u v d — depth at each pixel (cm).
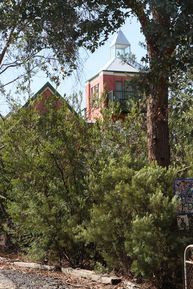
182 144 1252
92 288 825
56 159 1056
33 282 870
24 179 1088
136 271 779
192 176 877
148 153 1010
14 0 1131
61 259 1051
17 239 1207
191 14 784
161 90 968
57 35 1170
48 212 1025
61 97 1138
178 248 762
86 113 1196
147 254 765
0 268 1045
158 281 802
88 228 878
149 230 763
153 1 786
